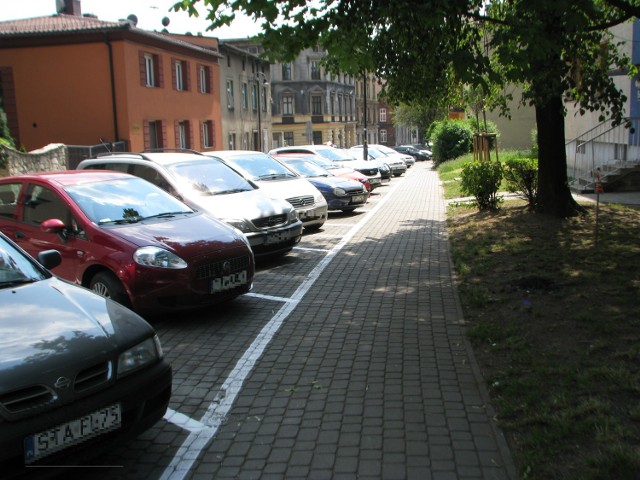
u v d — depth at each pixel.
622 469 3.34
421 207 17.58
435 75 9.69
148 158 10.02
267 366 5.41
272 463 3.77
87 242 6.74
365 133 36.94
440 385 4.84
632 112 17.28
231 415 4.46
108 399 3.44
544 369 4.80
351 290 8.04
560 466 3.47
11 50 26.52
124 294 6.51
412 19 7.42
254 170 12.85
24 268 4.43
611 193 16.53
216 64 37.38
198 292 6.53
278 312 7.09
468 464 3.65
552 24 7.58
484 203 14.23
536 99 9.56
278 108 71.44
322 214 12.99
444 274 8.77
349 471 3.63
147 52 28.33
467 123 41.94
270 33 7.26
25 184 7.60
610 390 4.37
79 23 27.36
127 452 3.95
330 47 7.99
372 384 4.92
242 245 7.04
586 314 6.04
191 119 33.81
